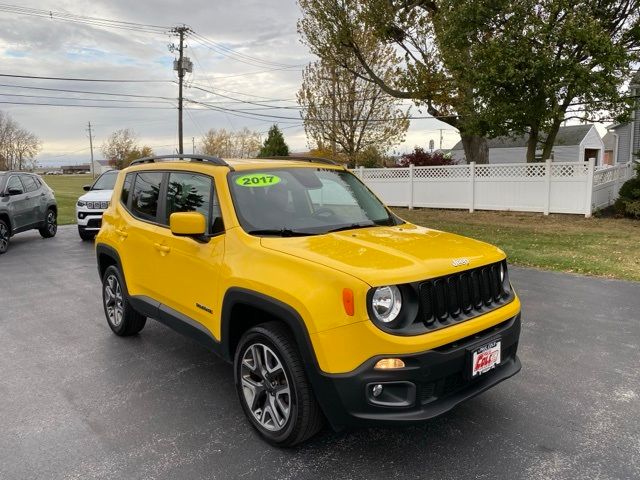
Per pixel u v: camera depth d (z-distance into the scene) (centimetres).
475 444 318
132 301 473
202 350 494
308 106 2555
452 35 1438
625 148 2431
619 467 291
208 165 401
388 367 267
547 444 317
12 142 8644
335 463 300
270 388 319
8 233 1112
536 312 602
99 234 531
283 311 294
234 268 333
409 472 290
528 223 1453
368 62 2314
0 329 564
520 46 1293
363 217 404
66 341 522
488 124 1447
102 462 304
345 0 1919
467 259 311
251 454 312
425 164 2336
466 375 293
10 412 369
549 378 416
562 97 1341
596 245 1055
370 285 269
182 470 295
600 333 525
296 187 397
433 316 285
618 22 1427
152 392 401
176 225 352
